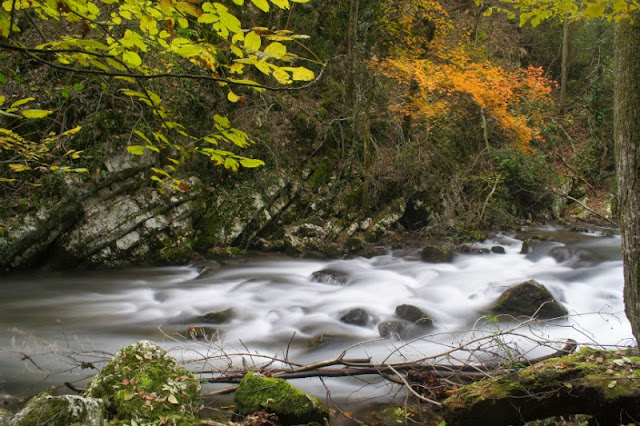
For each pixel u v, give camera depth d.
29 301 8.05
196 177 11.05
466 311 7.57
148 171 10.21
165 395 3.61
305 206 12.55
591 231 14.19
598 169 17.98
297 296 8.43
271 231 12.04
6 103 9.07
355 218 12.85
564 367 3.16
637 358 3.23
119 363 3.78
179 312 7.57
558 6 3.38
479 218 13.44
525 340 6.08
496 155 14.84
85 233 9.60
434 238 13.25
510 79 13.45
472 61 14.78
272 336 6.52
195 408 3.74
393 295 8.46
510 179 14.79
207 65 2.05
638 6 2.83
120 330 6.75
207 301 8.14
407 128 14.26
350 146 13.65
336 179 13.11
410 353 5.80
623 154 3.19
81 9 1.98
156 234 10.44
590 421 3.21
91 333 6.62
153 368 3.79
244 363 4.84
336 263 10.89
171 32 2.03
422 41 14.24
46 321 7.11
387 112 13.93
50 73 9.60
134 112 9.94
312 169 12.96
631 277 3.21
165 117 2.22
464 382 4.54
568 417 3.52
